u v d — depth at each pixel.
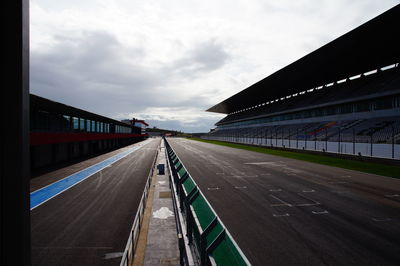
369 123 34.22
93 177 16.95
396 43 32.22
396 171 18.69
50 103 18.34
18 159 1.34
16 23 1.35
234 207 10.20
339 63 40.38
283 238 7.25
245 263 2.74
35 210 9.77
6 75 1.33
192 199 6.00
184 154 34.28
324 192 12.69
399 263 5.91
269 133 57.62
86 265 5.79
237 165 22.92
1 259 1.33
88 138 31.02
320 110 47.16
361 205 10.48
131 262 5.61
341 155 27.20
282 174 18.03
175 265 5.51
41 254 6.28
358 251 6.48
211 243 3.71
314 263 5.89
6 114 1.33
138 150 42.50
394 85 32.34
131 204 10.56
